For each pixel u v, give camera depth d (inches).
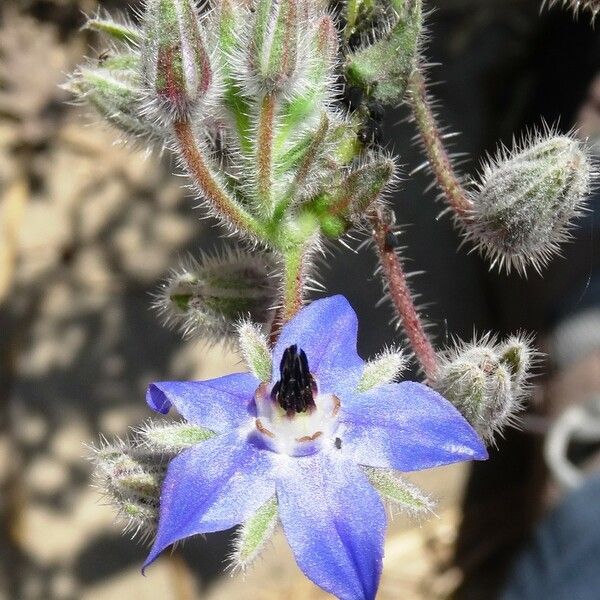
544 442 6.3
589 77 6.8
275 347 2.6
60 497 6.9
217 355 6.9
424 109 3.5
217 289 3.3
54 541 6.8
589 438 5.9
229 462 2.4
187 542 6.9
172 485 2.4
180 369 6.9
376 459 2.5
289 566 7.0
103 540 6.9
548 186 3.2
